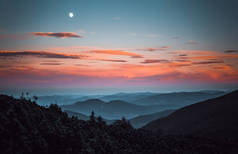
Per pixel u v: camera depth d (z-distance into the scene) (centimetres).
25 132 1014
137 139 1883
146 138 1994
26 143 962
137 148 1675
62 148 1092
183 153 1812
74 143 1184
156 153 1661
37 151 989
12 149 890
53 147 1077
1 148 869
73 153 1106
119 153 1438
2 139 895
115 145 1548
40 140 1043
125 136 1858
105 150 1387
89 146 1275
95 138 1438
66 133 1230
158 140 2058
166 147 1872
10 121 1011
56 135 1151
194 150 2020
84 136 1377
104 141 1480
